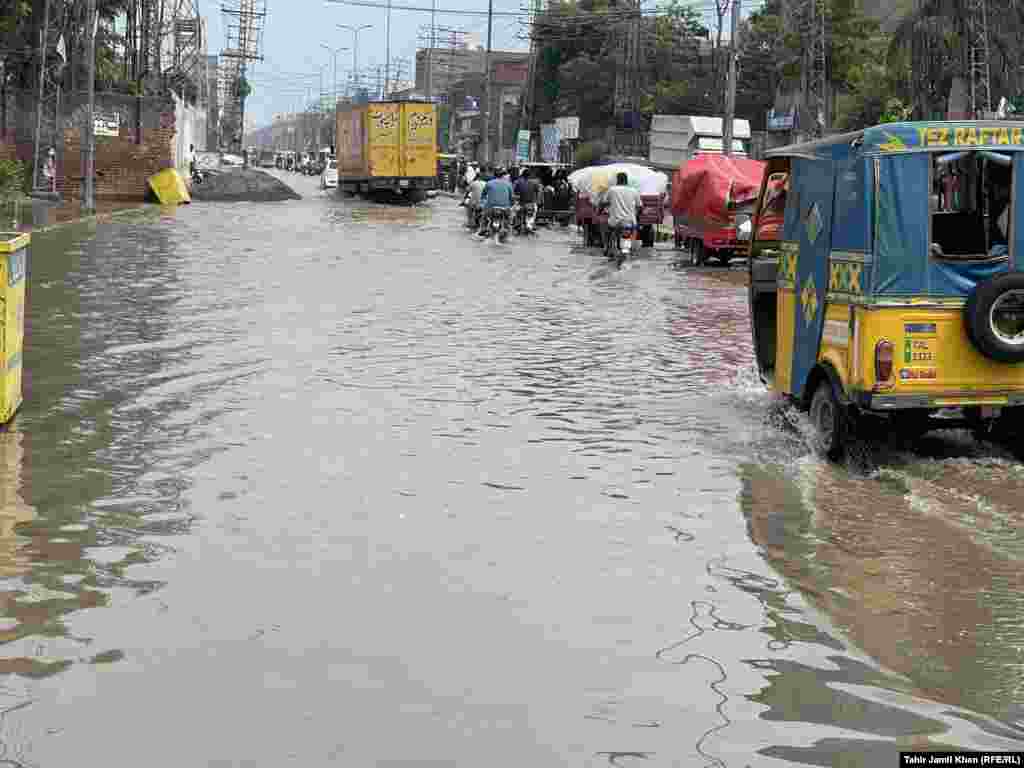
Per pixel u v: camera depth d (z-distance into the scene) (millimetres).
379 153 55688
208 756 4250
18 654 5133
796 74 53188
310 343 14070
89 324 15070
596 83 75500
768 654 5324
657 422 10336
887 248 8453
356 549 6703
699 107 66250
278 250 27922
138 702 4684
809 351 9508
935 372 8539
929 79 36781
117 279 20391
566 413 10625
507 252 29641
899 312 8477
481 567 6445
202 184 57719
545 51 83812
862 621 5770
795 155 9867
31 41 47281
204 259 24828
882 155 8445
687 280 23391
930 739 4496
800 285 9695
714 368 13109
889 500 8031
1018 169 8484
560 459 8953
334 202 58438
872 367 8500
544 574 6359
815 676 5090
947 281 8492
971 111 34812
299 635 5414
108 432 9422
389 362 12961
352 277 22031
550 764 4242
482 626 5582
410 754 4293
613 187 26656
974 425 9062
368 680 4941
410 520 7293
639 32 64750
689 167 27516
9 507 7367
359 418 10172
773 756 4336
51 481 7980
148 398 10742
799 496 8094
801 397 9656
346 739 4402
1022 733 4566
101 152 50000
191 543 6746
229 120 122562
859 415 8891
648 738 4469
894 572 6504
